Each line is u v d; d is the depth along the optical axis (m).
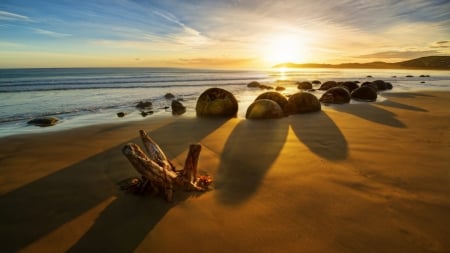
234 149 6.67
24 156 6.14
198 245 2.96
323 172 5.04
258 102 11.21
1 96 20.05
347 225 3.29
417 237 3.03
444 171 5.02
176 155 6.31
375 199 3.95
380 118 10.85
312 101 12.53
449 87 28.80
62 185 4.52
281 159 5.84
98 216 3.54
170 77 49.44
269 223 3.36
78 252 2.86
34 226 3.34
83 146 7.02
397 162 5.53
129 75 57.22
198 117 11.66
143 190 4.05
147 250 2.88
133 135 8.33
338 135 7.99
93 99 18.73
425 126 9.25
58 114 13.02
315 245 2.92
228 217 3.50
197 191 4.19
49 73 64.31
